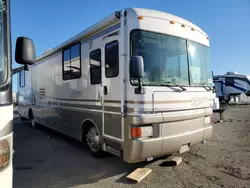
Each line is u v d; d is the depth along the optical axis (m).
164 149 3.86
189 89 4.29
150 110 3.68
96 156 4.98
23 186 3.70
